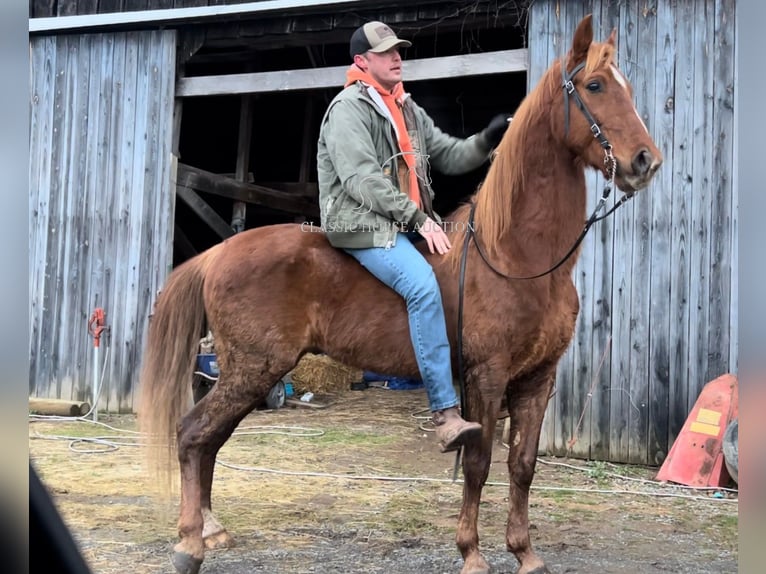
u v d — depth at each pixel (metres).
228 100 8.88
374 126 2.87
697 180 4.83
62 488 4.03
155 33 6.31
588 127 2.61
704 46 4.82
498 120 3.03
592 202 5.06
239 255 2.97
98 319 6.21
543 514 3.80
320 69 5.90
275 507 3.81
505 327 2.68
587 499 4.11
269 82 6.04
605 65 2.61
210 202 8.92
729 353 4.74
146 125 6.35
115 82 6.44
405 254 2.77
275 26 5.99
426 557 3.08
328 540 3.29
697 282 4.82
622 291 4.98
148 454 2.96
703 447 4.46
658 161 2.49
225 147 9.16
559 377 5.11
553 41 5.16
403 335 2.83
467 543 2.73
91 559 2.96
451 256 2.83
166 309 3.07
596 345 5.04
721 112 4.79
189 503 2.82
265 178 9.19
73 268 6.54
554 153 2.73
